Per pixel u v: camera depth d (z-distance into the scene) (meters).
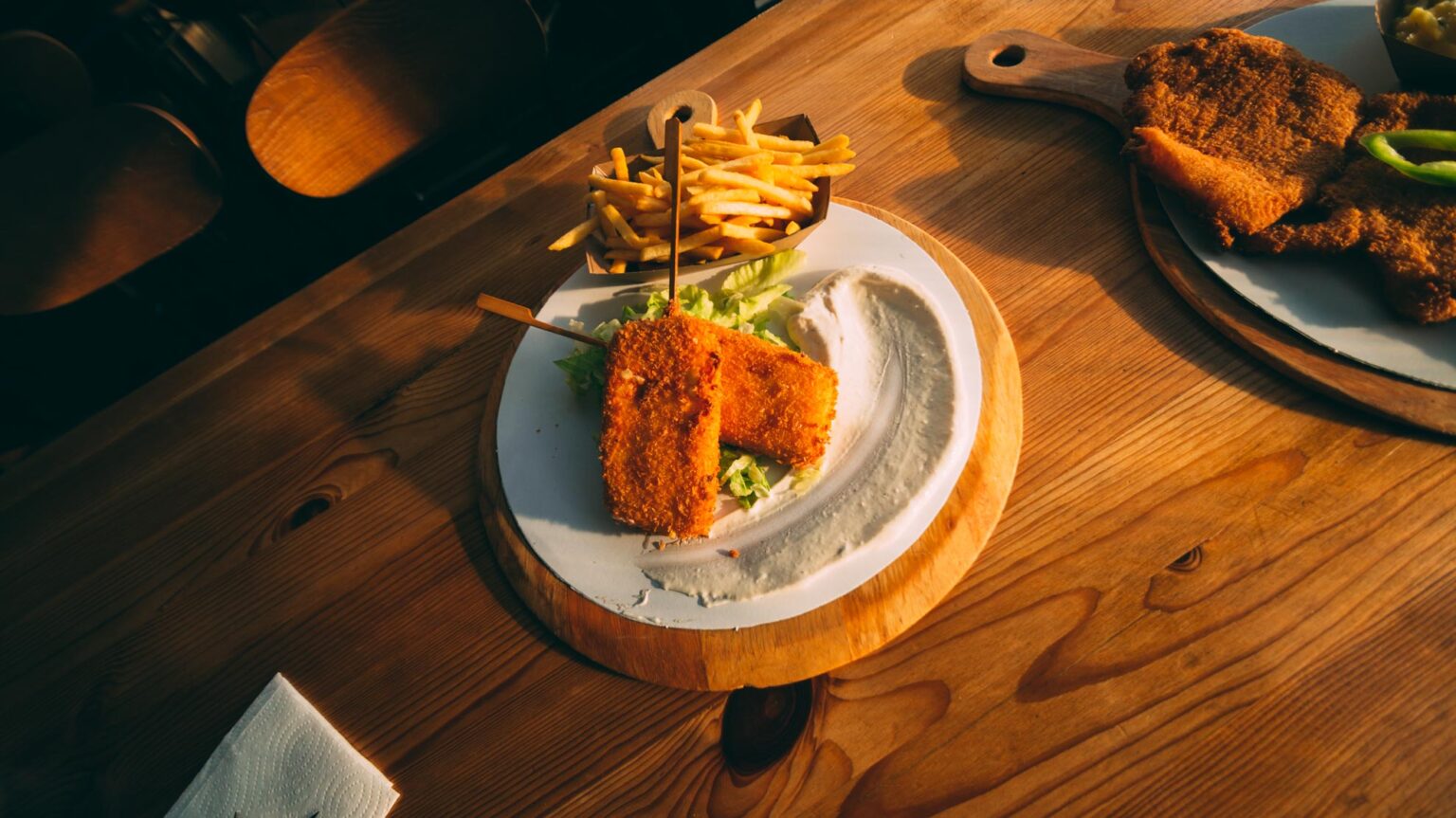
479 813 0.42
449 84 0.64
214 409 0.53
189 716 0.46
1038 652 0.41
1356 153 0.47
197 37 0.79
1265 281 0.46
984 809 0.38
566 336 0.48
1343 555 0.41
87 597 0.49
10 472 0.53
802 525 0.45
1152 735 0.39
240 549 0.49
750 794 0.40
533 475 0.48
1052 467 0.45
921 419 0.46
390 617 0.46
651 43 0.94
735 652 0.43
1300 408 0.44
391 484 0.50
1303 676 0.39
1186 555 0.42
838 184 0.55
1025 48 0.57
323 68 0.59
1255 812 0.37
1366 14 0.53
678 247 0.48
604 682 0.43
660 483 0.44
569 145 0.59
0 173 0.60
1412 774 0.37
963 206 0.53
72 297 0.67
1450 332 0.44
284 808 0.42
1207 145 0.49
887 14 0.61
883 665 0.42
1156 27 0.57
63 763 0.45
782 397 0.46
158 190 0.64
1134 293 0.49
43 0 0.79
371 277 0.56
